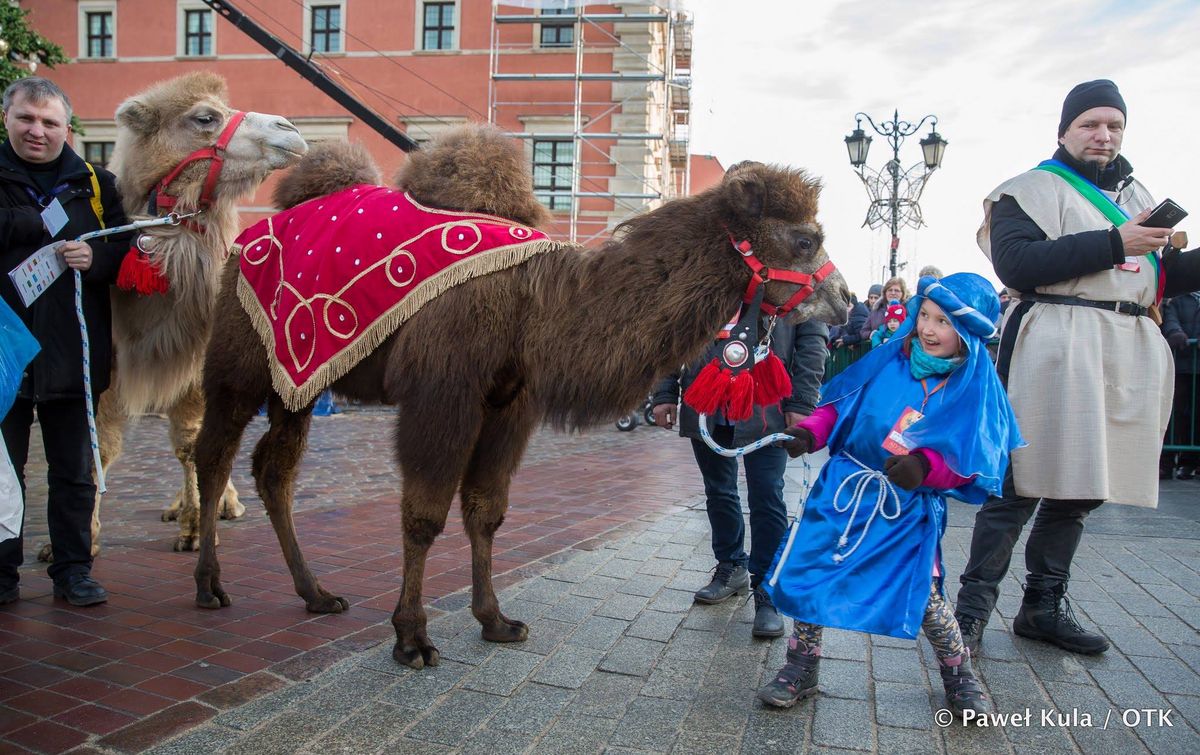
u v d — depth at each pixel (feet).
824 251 10.94
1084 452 11.47
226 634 12.25
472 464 12.21
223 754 8.80
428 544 11.30
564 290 10.88
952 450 9.45
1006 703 10.30
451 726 9.56
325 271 11.82
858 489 10.05
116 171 14.88
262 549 17.08
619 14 68.54
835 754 9.07
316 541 17.88
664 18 68.39
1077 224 11.92
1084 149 12.15
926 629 9.94
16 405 13.07
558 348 10.77
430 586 14.76
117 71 78.95
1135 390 11.78
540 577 15.31
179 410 16.38
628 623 13.00
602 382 10.63
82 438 13.56
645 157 68.13
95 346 13.57
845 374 10.74
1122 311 11.85
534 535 18.57
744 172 10.85
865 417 10.23
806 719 9.87
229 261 13.70
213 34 76.33
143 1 77.82
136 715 9.61
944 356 9.87
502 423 12.12
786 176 10.88
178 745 8.96
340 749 8.98
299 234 12.64
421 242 11.34
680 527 19.39
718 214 10.85
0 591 13.29
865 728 9.66
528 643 12.12
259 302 12.71
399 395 11.23
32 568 15.46
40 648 11.58
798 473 27.09
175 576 15.15
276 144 14.70
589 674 11.07
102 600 13.52
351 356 11.52
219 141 14.38
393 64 73.26
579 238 67.72
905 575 9.70
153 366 15.01
